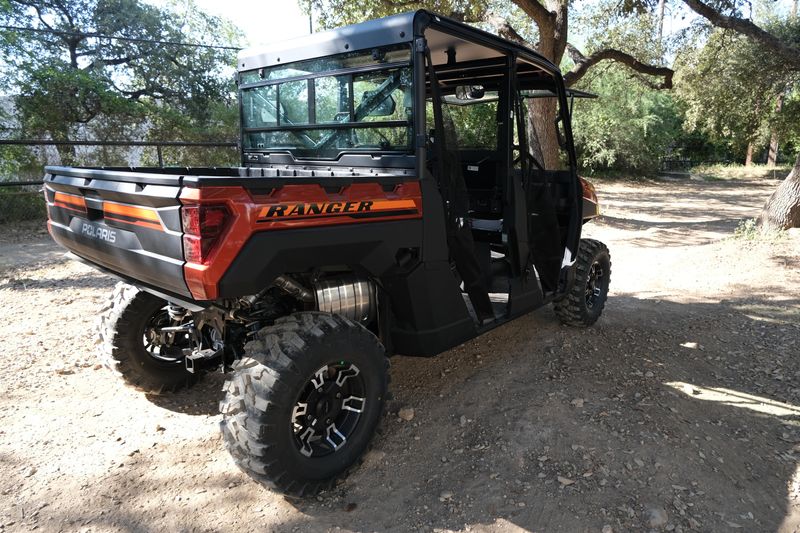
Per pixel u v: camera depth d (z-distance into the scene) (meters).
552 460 3.11
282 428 2.55
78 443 3.22
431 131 3.35
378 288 3.26
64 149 12.25
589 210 5.05
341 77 3.43
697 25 14.65
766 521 2.78
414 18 3.01
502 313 3.99
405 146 3.17
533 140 5.01
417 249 3.16
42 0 15.56
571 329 5.19
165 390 3.79
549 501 2.80
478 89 4.41
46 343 4.63
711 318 5.72
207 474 2.99
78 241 3.26
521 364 4.35
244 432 2.52
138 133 14.09
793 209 9.05
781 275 7.30
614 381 4.12
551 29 11.37
